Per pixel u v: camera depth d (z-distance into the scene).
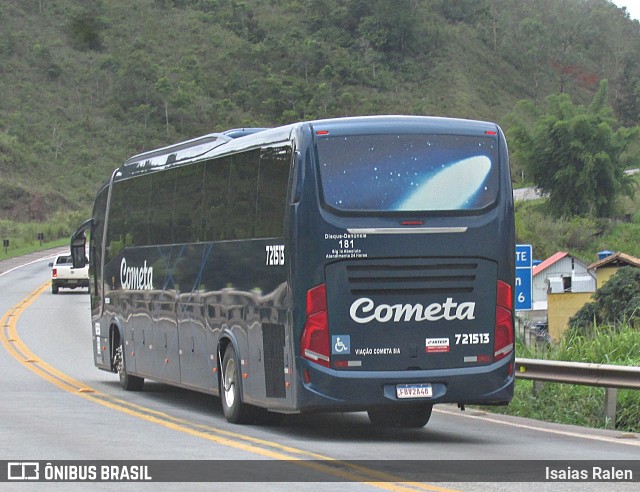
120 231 29.23
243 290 20.38
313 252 18.06
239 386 20.62
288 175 18.53
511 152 154.25
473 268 18.70
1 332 49.97
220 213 21.72
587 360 26.11
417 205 18.45
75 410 23.36
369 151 18.42
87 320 56.97
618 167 143.38
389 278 18.30
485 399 18.73
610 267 77.69
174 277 24.58
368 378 18.11
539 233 130.50
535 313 77.81
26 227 191.88
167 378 25.23
